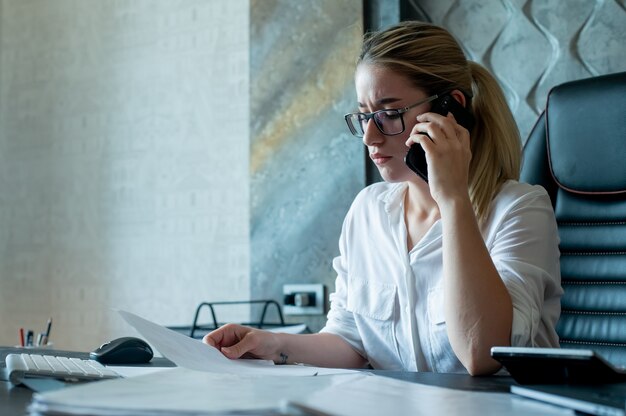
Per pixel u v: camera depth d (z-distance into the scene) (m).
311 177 2.52
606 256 1.72
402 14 2.46
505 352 0.99
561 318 1.74
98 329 3.02
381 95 1.48
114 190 3.03
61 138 3.18
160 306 2.88
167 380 0.93
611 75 1.76
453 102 1.49
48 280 3.16
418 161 1.42
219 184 2.79
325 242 2.48
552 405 0.83
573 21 2.26
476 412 0.77
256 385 0.91
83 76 3.14
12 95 3.31
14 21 3.33
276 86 2.59
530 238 1.43
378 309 1.59
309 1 2.56
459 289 1.27
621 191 1.70
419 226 1.60
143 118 2.98
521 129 2.31
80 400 0.72
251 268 2.59
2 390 1.00
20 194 3.26
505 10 2.35
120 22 3.06
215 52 2.84
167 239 2.89
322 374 1.15
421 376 1.17
